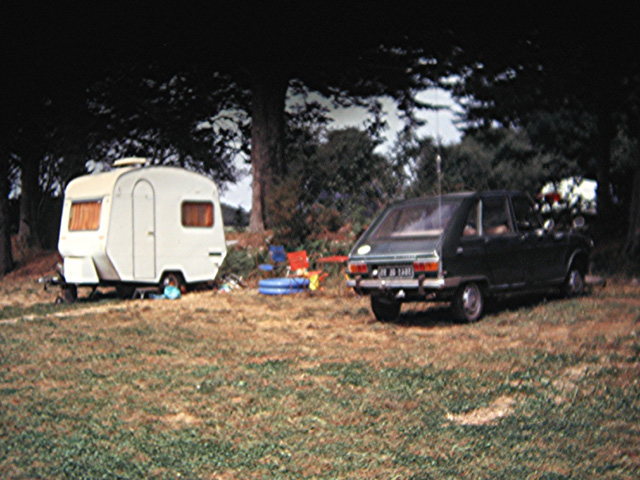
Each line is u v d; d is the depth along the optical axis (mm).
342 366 7586
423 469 4410
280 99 24891
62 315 13742
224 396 6512
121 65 25875
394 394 6297
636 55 22531
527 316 10273
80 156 26219
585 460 4418
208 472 4551
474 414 5723
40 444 5223
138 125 29219
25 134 27734
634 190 16766
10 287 20875
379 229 10992
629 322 9492
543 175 30250
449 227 10180
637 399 5719
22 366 8383
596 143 26734
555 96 26109
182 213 17047
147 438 5289
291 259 16047
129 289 16266
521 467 4301
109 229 15484
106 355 8812
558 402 5781
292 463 4637
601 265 16453
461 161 22453
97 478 4477
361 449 4875
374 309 11016
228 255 19516
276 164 24516
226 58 24812
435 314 11336
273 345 9234
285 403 6184
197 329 10961
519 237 11109
